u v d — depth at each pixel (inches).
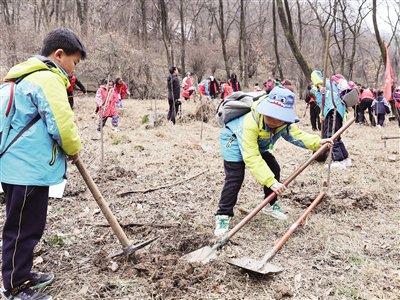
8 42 813.9
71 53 126.6
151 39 1497.3
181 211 204.5
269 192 194.2
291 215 201.5
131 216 197.8
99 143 385.1
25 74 120.3
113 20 1445.6
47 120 117.9
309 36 1601.9
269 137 167.0
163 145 374.9
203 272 143.3
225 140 175.8
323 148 173.9
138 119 583.2
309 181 256.2
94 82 922.1
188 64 1409.9
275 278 145.6
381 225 197.0
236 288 139.3
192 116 558.3
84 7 1184.8
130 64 923.4
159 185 245.8
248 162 161.8
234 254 159.0
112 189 235.9
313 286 142.6
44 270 148.8
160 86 1018.7
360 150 386.0
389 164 322.0
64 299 132.6
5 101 119.8
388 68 291.9
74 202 215.5
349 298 136.8
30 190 119.9
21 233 123.0
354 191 234.2
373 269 152.6
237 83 761.0
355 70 1718.8
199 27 1796.3
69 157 130.0
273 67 1537.9
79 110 686.5
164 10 1127.0
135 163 299.7
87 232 179.6
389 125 682.2
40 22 1139.9
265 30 1936.5
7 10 1112.2
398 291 140.4
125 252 149.9
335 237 180.2
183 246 165.5
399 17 1097.4
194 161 308.5
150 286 137.9
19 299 124.8
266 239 176.4
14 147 119.1
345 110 295.4
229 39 1702.8
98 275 144.6
